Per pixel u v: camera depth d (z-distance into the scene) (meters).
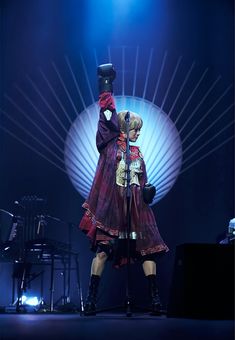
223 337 2.45
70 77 9.23
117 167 5.08
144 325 3.31
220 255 4.03
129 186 4.88
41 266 8.75
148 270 5.10
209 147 9.20
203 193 9.17
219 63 9.24
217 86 9.24
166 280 8.88
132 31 9.23
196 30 9.23
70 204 9.13
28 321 3.79
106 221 4.94
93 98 9.21
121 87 9.27
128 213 4.78
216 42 9.24
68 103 9.21
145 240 5.04
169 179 9.18
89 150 9.16
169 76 9.27
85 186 9.16
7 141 9.19
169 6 9.17
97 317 4.63
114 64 9.25
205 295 4.01
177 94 9.26
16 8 9.08
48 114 9.21
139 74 9.27
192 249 4.03
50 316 4.91
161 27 9.23
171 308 4.30
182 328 3.05
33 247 6.93
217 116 9.23
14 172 9.17
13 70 9.17
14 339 2.29
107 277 8.70
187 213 9.15
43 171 9.19
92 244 5.02
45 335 2.50
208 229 9.12
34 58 9.20
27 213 8.04
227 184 9.15
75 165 9.17
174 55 9.26
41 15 9.13
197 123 9.23
